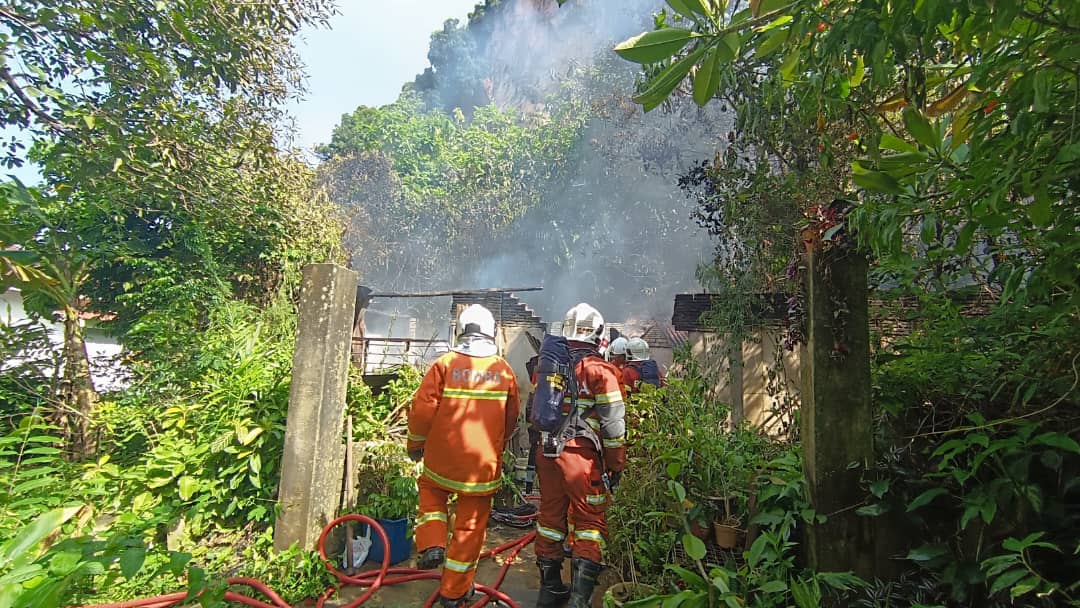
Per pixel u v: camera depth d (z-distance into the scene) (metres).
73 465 4.62
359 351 10.62
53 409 5.86
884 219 1.98
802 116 2.82
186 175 7.13
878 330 3.36
